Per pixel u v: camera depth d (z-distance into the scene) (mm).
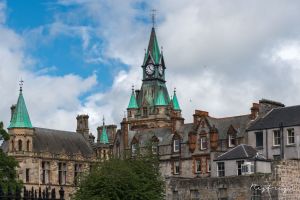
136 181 83312
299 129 101438
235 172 92688
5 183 89000
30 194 28422
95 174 83688
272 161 82438
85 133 163875
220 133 118500
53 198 28109
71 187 149000
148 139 131250
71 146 155625
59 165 149250
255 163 87375
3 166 95750
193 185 86812
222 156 95750
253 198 80750
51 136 153125
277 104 115375
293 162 82000
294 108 107312
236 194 82312
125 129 139000
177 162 123750
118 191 81688
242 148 94812
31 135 144625
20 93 146500
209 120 121500
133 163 89000
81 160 153625
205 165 118438
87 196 82062
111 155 102562
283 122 104062
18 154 141625
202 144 120000
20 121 143500
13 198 26625
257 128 107312
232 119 119500
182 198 87625
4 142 151500
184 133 126562
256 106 113438
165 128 133125
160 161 126438
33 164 143250
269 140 105062
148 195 83125
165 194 89438
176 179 89188
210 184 85125
